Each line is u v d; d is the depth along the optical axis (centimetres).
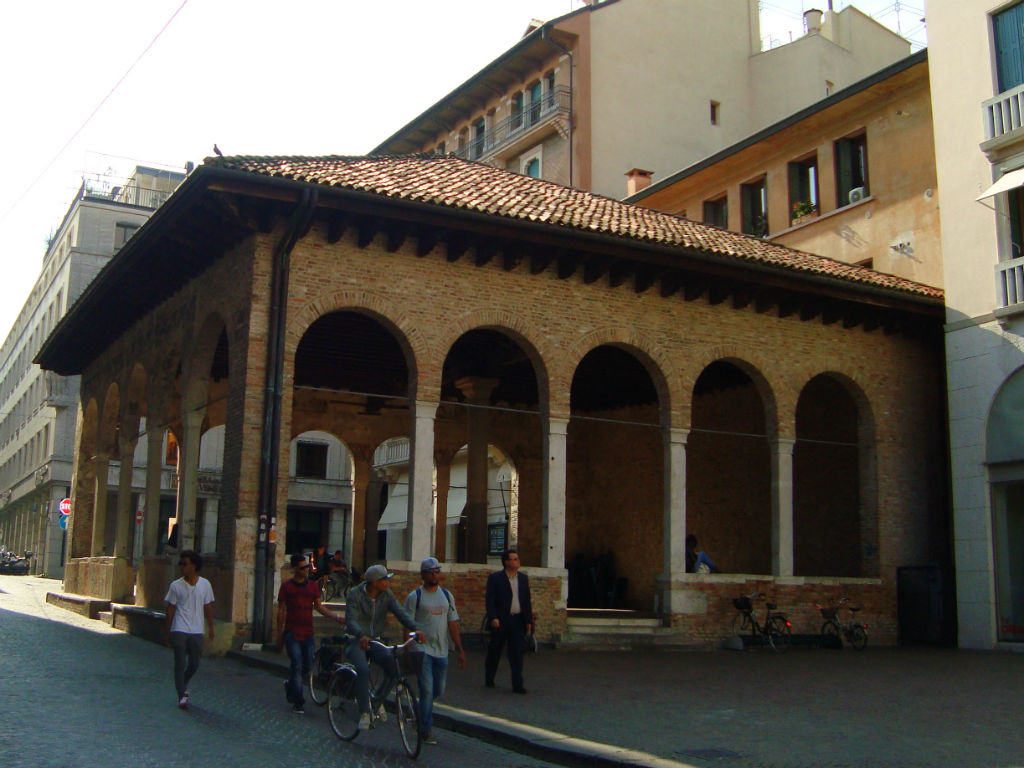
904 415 2300
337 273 1716
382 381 2773
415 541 1727
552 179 3819
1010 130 2125
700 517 2739
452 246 1798
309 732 1009
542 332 1891
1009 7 2173
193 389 1914
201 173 1552
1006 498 2112
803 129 2848
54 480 4681
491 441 2950
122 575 2348
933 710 1201
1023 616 2042
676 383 2022
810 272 2062
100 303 2308
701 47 4100
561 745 941
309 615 1148
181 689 1093
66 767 799
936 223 2478
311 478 4900
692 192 3278
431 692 934
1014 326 2103
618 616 2061
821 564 2448
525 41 3775
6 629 1939
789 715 1146
